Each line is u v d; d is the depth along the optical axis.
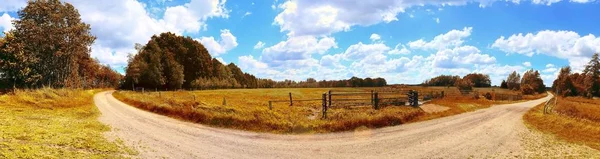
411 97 34.84
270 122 23.98
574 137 22.44
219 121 25.38
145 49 96.00
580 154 17.75
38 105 29.16
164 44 100.94
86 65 87.38
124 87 90.94
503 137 21.83
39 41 59.25
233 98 50.94
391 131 23.34
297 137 21.11
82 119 23.80
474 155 16.92
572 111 33.41
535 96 97.06
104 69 104.00
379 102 34.38
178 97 46.31
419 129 24.19
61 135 15.53
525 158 16.61
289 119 25.17
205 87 97.62
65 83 63.75
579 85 103.00
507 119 31.00
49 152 12.37
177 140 18.47
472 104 45.31
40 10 58.72
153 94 55.81
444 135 21.97
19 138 13.74
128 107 37.59
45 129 16.59
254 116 25.28
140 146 15.91
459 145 19.06
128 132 19.53
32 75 57.62
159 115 30.70
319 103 40.53
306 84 132.75
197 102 32.81
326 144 19.05
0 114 21.08
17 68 56.28
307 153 16.89
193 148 16.73
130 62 88.25
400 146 18.61
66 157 12.09
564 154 17.67
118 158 13.19
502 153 17.50
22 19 58.41
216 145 17.91
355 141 19.92
